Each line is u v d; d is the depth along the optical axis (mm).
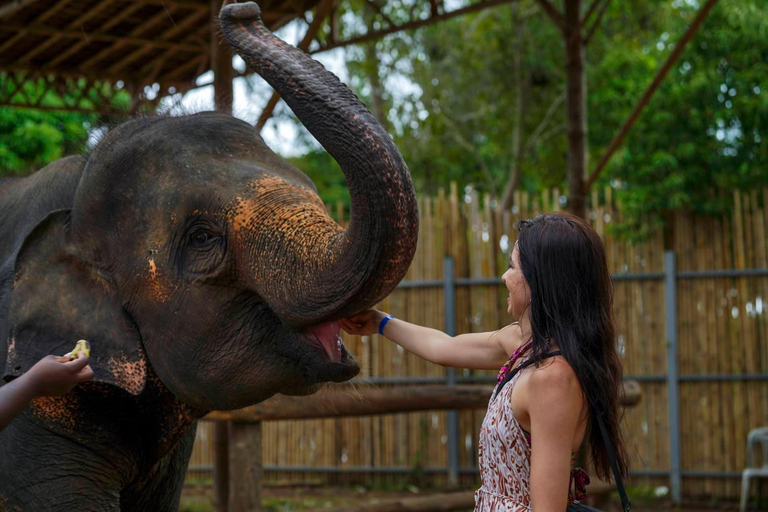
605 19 15195
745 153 9273
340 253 2094
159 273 2424
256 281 2271
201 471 9617
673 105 9461
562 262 2076
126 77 7941
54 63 7723
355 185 2037
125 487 2771
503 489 2115
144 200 2475
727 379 8281
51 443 2518
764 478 8156
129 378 2439
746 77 9445
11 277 2662
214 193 2387
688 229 8500
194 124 2586
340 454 9328
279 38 2246
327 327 2289
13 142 11000
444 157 15945
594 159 13703
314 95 2080
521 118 14711
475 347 2635
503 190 15844
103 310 2482
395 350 9188
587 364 2010
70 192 2752
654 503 8258
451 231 9070
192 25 6719
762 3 9898
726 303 8336
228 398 2418
